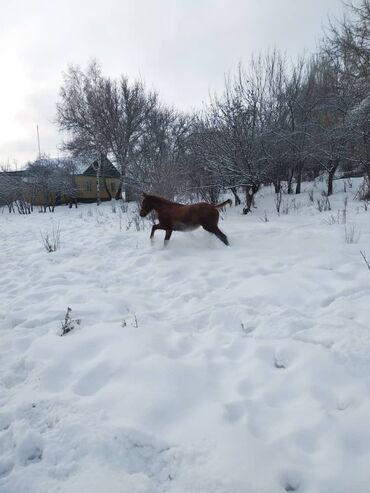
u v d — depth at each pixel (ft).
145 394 9.13
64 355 11.47
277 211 38.58
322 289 15.40
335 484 6.45
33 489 6.92
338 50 42.14
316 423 7.87
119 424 8.15
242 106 41.04
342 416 8.06
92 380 10.16
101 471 7.12
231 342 11.80
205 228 24.90
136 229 33.45
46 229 42.32
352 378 9.35
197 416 8.39
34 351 11.89
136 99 85.66
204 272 19.31
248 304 14.67
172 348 11.75
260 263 19.99
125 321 13.74
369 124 39.29
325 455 7.09
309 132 44.88
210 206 24.79
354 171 50.85
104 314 14.76
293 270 18.11
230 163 39.73
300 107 45.29
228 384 9.68
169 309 15.39
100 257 24.29
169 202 25.30
